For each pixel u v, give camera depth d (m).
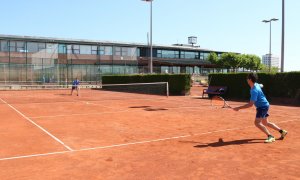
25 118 11.79
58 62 48.34
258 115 7.38
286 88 18.61
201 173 5.23
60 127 9.73
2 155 6.42
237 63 59.62
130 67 47.84
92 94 28.16
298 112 13.66
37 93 29.38
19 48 45.59
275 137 8.01
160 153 6.55
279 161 5.87
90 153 6.58
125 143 7.50
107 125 10.12
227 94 22.39
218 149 6.82
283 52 21.61
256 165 5.64
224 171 5.32
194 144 7.32
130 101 19.98
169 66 62.59
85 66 44.09
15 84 40.19
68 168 5.55
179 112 13.66
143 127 9.72
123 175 5.16
